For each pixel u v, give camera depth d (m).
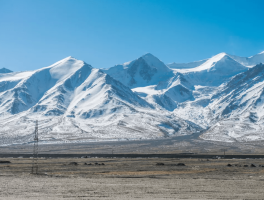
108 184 59.72
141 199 45.09
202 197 46.94
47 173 81.81
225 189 54.34
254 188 55.72
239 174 80.31
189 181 64.75
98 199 45.09
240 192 51.41
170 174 79.56
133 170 90.94
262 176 74.88
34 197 46.44
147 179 68.00
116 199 45.06
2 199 44.88
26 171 87.38
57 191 51.69
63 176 73.38
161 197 46.75
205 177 72.62
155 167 100.56
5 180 65.56
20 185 58.16
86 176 73.50
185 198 46.09
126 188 54.88
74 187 55.75
